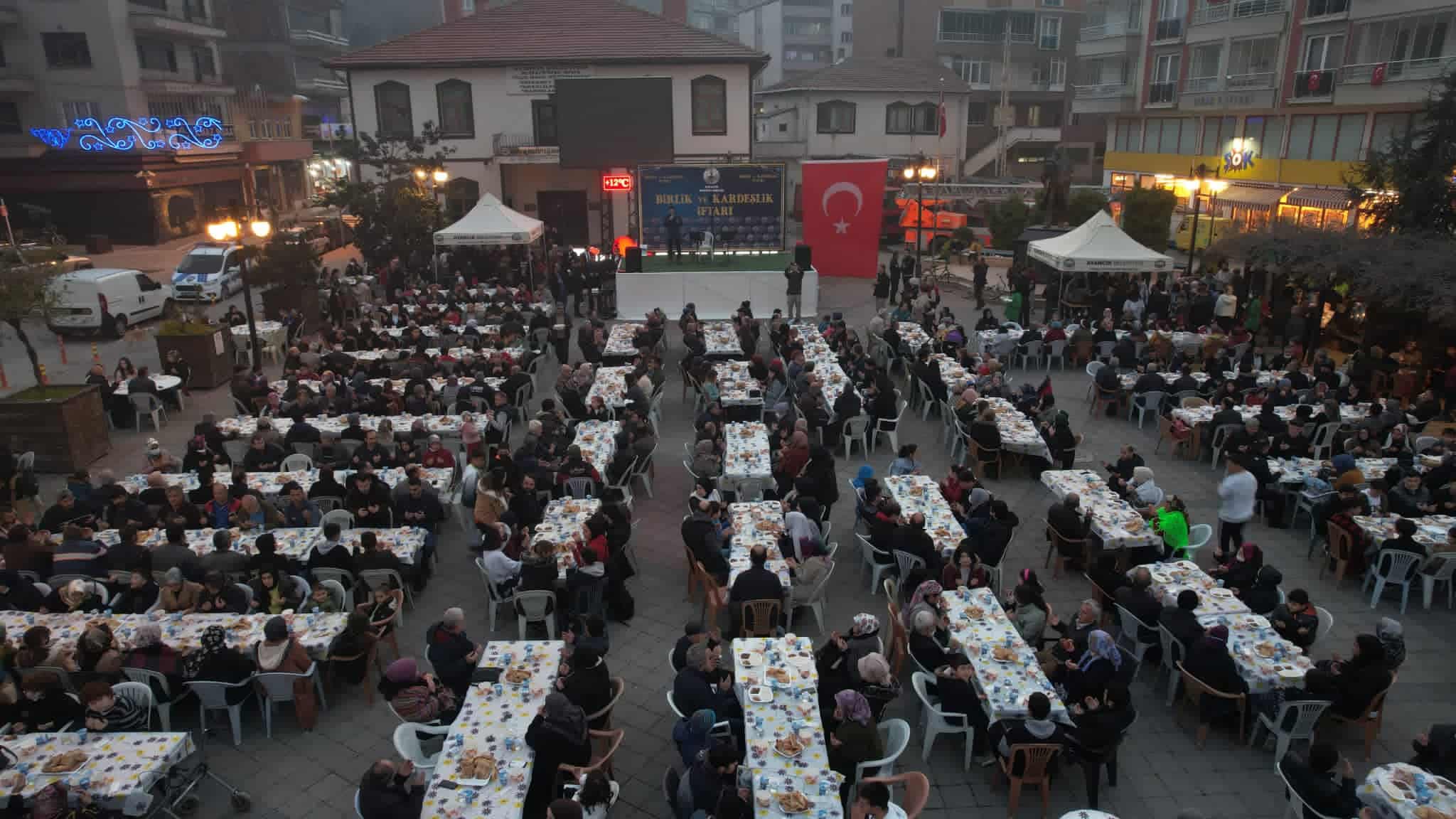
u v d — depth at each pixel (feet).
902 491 41.81
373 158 107.14
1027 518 45.52
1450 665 33.32
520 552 36.45
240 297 98.78
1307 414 46.57
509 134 126.00
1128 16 148.97
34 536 35.45
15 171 131.03
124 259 123.95
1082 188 142.31
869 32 219.20
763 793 22.98
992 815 26.35
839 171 109.50
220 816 26.55
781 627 35.42
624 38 126.00
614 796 25.27
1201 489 48.65
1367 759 28.40
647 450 47.52
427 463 45.21
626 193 128.36
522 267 97.14
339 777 28.30
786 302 88.84
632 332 71.20
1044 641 32.09
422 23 295.48
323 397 53.26
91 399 53.42
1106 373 59.47
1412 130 87.10
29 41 131.85
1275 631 31.24
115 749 25.12
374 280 96.48
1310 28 112.16
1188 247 127.03
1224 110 128.36
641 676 33.32
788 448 44.50
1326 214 108.47
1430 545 36.37
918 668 33.35
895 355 69.10
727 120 125.49
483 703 26.68
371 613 32.96
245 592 33.27
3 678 29.50
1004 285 104.17
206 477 42.96
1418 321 63.87
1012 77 212.64
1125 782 27.66
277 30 205.77
